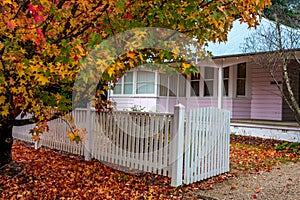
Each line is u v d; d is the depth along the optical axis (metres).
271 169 6.55
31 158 7.31
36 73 3.89
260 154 8.20
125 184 5.36
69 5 4.63
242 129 11.57
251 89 13.11
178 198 4.63
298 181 5.57
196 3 4.23
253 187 5.20
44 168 6.31
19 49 3.91
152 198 4.63
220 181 5.55
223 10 4.27
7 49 3.81
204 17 4.33
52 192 4.85
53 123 8.41
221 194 4.82
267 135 10.82
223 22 4.33
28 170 6.03
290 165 6.97
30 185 5.17
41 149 8.50
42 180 5.47
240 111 13.15
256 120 12.59
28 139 9.45
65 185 5.23
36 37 3.78
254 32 11.87
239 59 11.43
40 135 8.76
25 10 3.99
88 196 4.69
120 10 4.16
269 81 12.50
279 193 4.87
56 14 4.06
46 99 5.02
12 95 4.48
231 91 13.12
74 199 4.55
